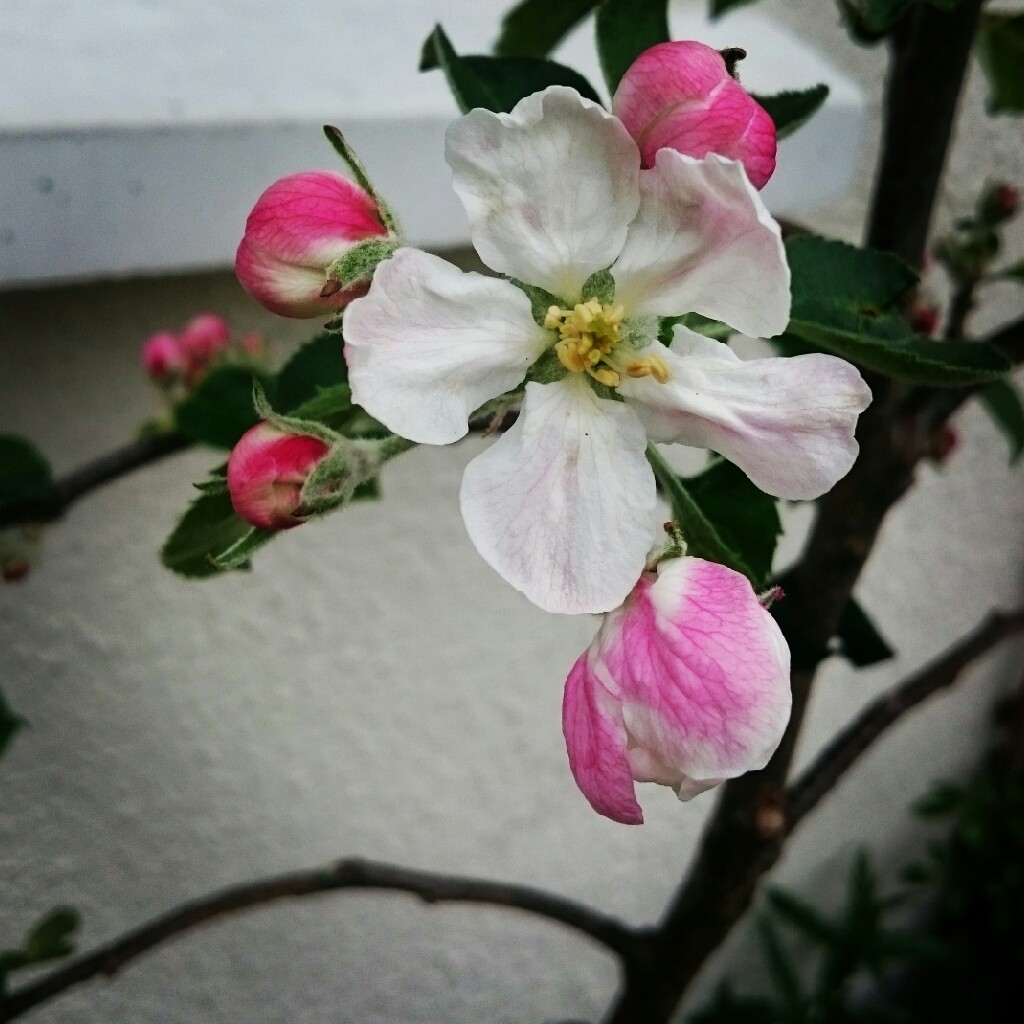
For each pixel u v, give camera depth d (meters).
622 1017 0.24
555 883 0.36
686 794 0.11
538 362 0.13
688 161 0.11
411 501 0.29
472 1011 0.35
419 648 0.31
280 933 0.30
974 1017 0.42
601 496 0.12
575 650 0.33
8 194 0.20
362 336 0.11
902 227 0.18
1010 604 0.42
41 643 0.25
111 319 0.24
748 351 0.26
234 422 0.20
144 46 0.23
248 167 0.22
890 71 0.18
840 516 0.18
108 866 0.27
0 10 0.23
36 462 0.20
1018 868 0.39
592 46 0.29
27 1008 0.20
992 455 0.38
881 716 0.23
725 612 0.11
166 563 0.15
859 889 0.36
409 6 0.27
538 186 0.12
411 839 0.32
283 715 0.29
